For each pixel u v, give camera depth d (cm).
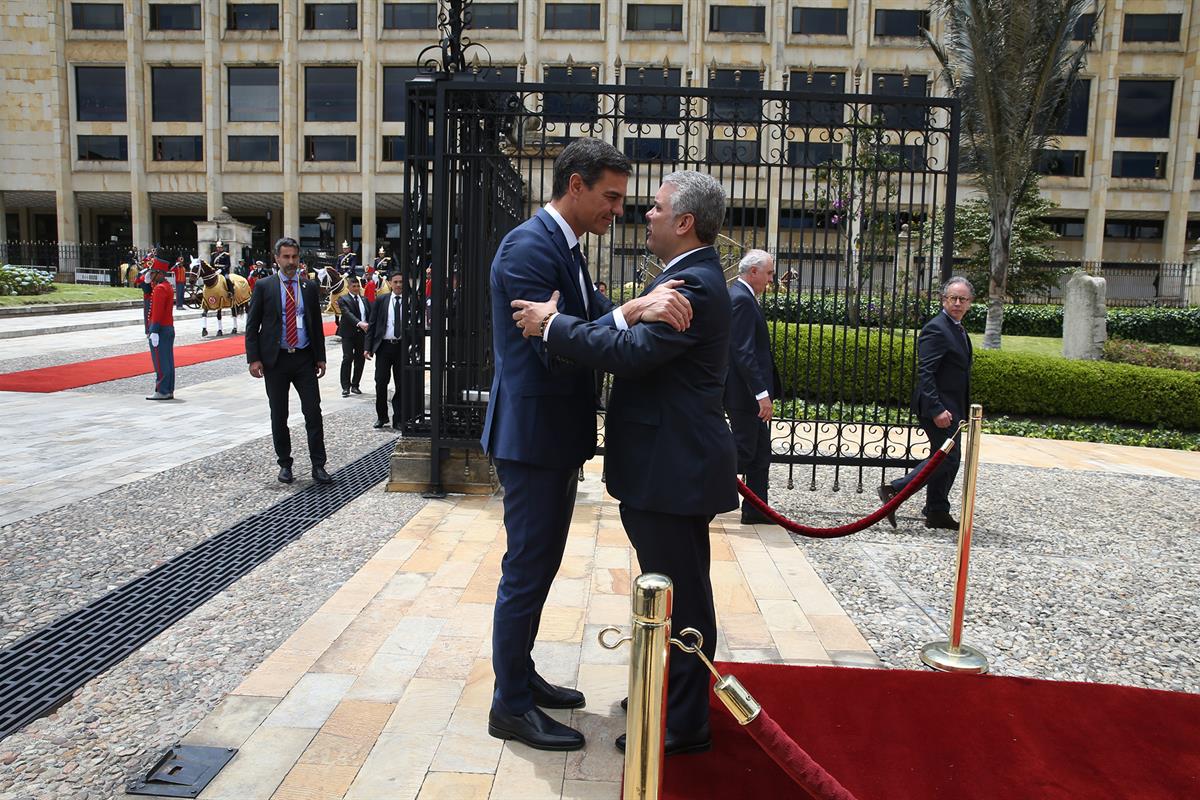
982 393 1269
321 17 4262
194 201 4519
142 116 4328
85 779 249
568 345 244
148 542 486
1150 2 4066
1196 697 326
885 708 308
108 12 4344
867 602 436
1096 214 4138
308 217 4775
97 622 370
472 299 630
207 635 360
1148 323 2188
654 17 4203
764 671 338
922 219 650
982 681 334
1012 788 256
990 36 1520
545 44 4147
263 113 4334
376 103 4269
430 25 4247
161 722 285
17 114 4350
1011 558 532
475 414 631
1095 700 319
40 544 475
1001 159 1589
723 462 259
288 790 245
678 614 268
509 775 256
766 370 543
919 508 672
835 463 691
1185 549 574
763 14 4141
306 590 418
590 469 780
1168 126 4153
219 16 4244
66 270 4041
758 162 622
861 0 4031
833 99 625
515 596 274
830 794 172
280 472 654
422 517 561
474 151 617
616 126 604
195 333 2036
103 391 1120
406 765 260
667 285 245
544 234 275
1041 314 2192
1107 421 1284
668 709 273
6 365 1324
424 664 334
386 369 923
